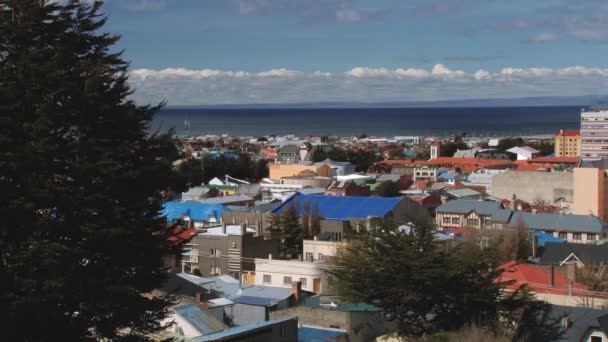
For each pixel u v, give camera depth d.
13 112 30.28
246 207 129.12
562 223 127.81
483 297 48.69
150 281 33.41
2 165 29.47
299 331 53.00
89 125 32.00
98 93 31.34
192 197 155.12
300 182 180.75
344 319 55.06
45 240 29.50
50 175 31.20
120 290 30.50
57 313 30.36
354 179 187.75
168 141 34.59
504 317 49.62
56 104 31.11
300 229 102.88
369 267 49.53
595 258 91.25
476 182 193.00
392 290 48.59
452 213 137.25
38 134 30.70
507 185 173.50
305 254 94.00
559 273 73.00
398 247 49.53
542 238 112.94
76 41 32.81
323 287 76.69
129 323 32.44
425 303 49.09
